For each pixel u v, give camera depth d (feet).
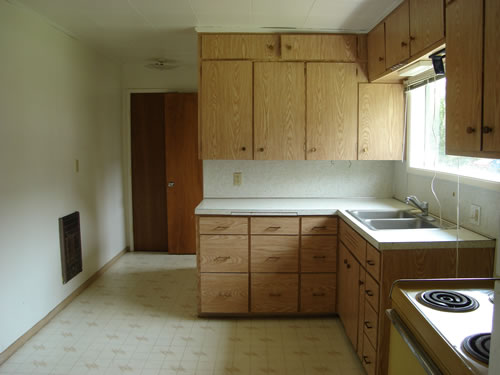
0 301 7.79
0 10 7.79
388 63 8.38
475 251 6.43
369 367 6.97
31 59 8.84
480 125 4.88
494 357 2.61
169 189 15.05
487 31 4.71
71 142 10.80
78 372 7.52
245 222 9.33
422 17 6.68
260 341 8.69
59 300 10.14
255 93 9.80
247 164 11.10
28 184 8.73
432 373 3.53
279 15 8.81
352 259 8.15
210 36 9.72
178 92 14.89
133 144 15.19
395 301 4.72
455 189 7.61
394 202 10.31
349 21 9.16
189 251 15.28
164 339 8.78
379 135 9.92
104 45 11.84
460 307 4.17
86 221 11.78
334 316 9.84
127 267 13.71
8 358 7.97
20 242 8.45
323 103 9.82
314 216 9.31
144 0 8.06
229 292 9.53
